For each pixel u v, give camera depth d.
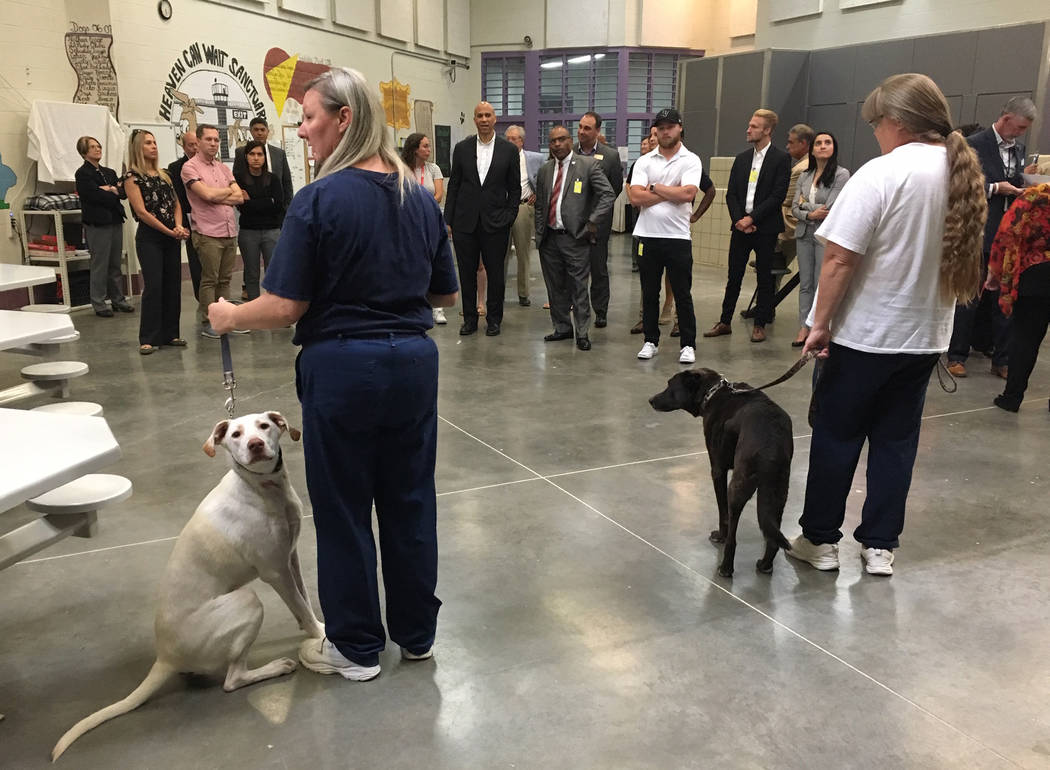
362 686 2.16
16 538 1.98
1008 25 8.84
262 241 7.15
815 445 2.77
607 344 6.41
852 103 10.55
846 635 2.42
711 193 7.09
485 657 2.30
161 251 5.90
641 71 15.21
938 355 2.62
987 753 1.91
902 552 2.97
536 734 1.98
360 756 1.90
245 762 1.87
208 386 5.07
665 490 3.54
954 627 2.47
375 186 1.91
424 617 2.24
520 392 5.07
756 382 5.29
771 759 1.89
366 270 1.90
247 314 1.89
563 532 3.12
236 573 2.06
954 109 9.50
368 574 2.10
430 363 2.04
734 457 2.79
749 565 2.87
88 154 7.02
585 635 2.42
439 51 14.63
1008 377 4.67
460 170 6.44
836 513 2.78
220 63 9.60
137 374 5.34
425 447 2.11
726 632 2.44
